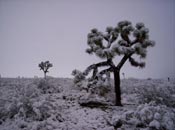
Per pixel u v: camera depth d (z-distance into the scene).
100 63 12.30
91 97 10.95
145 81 19.73
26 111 7.34
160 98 9.46
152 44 11.06
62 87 13.80
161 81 19.72
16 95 9.20
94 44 12.09
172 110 7.60
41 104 7.50
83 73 12.47
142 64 11.98
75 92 12.13
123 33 11.59
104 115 8.80
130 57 11.90
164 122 6.17
